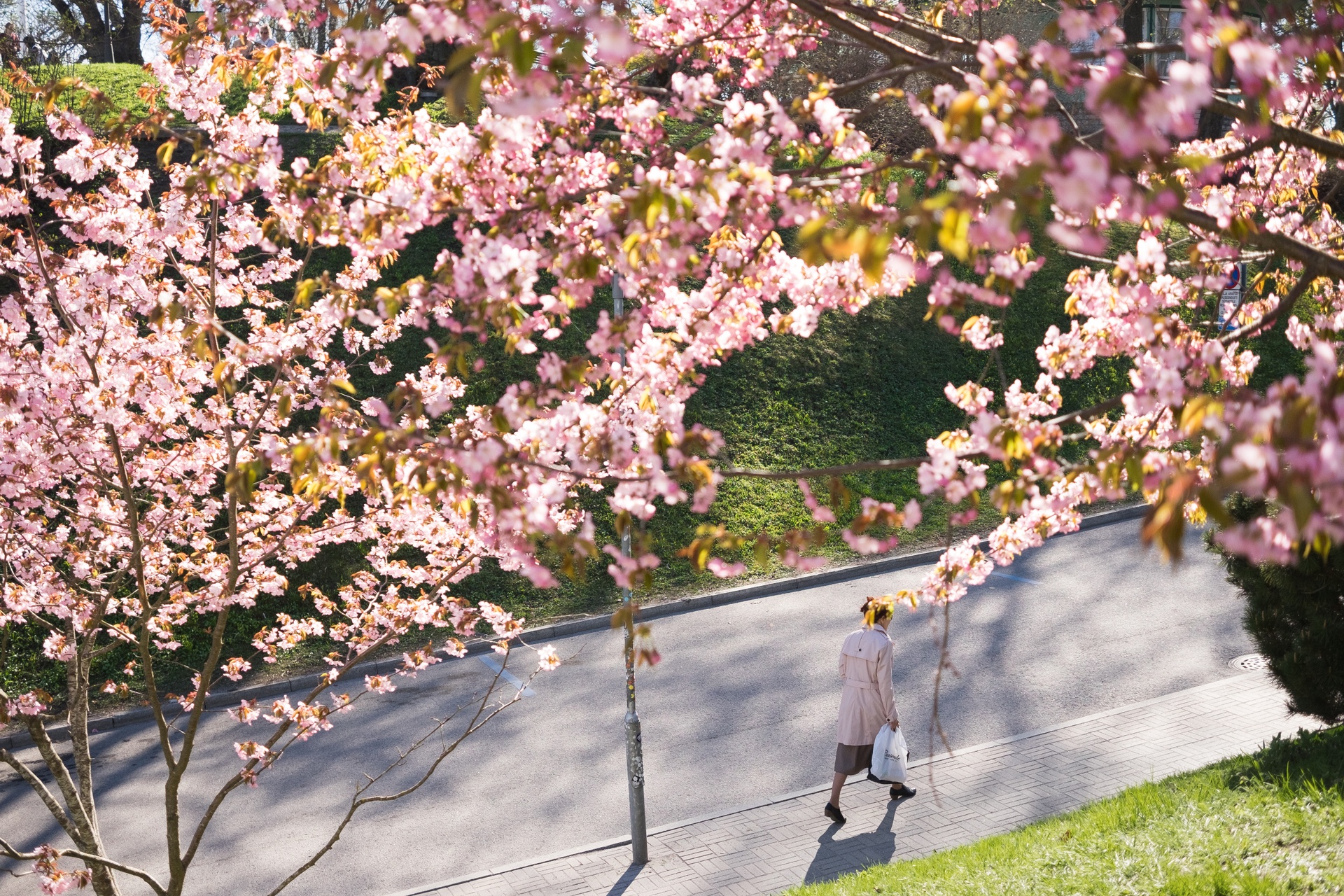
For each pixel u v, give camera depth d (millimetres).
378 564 7195
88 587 7641
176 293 4754
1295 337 4758
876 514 3533
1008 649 13422
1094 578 15844
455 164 4039
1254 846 6996
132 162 6109
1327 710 8703
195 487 6980
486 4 3166
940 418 20938
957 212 2201
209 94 5418
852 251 2250
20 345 5785
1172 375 3330
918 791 10062
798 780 10523
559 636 14992
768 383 20594
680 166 3451
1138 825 7863
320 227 4141
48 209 15016
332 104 4816
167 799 5719
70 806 6227
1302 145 3398
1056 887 6957
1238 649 13070
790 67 12000
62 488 6586
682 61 4887
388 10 3812
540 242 4570
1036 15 18828
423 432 3963
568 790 10547
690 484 18312
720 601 15953
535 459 4023
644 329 4223
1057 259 24219
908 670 12984
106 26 27234
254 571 6824
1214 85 2920
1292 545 2553
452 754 11445
